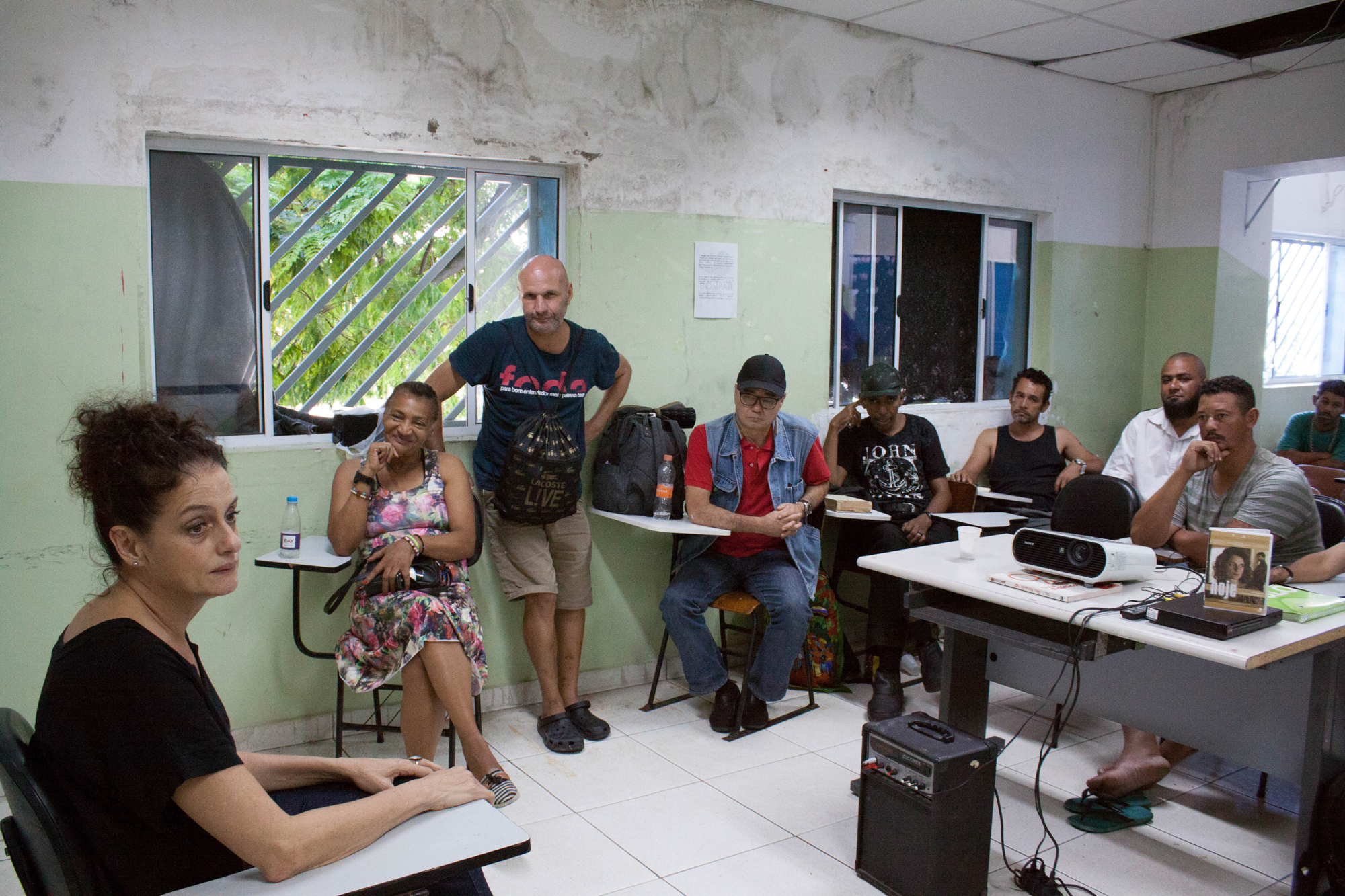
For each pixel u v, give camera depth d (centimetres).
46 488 279
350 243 332
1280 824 274
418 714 270
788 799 285
